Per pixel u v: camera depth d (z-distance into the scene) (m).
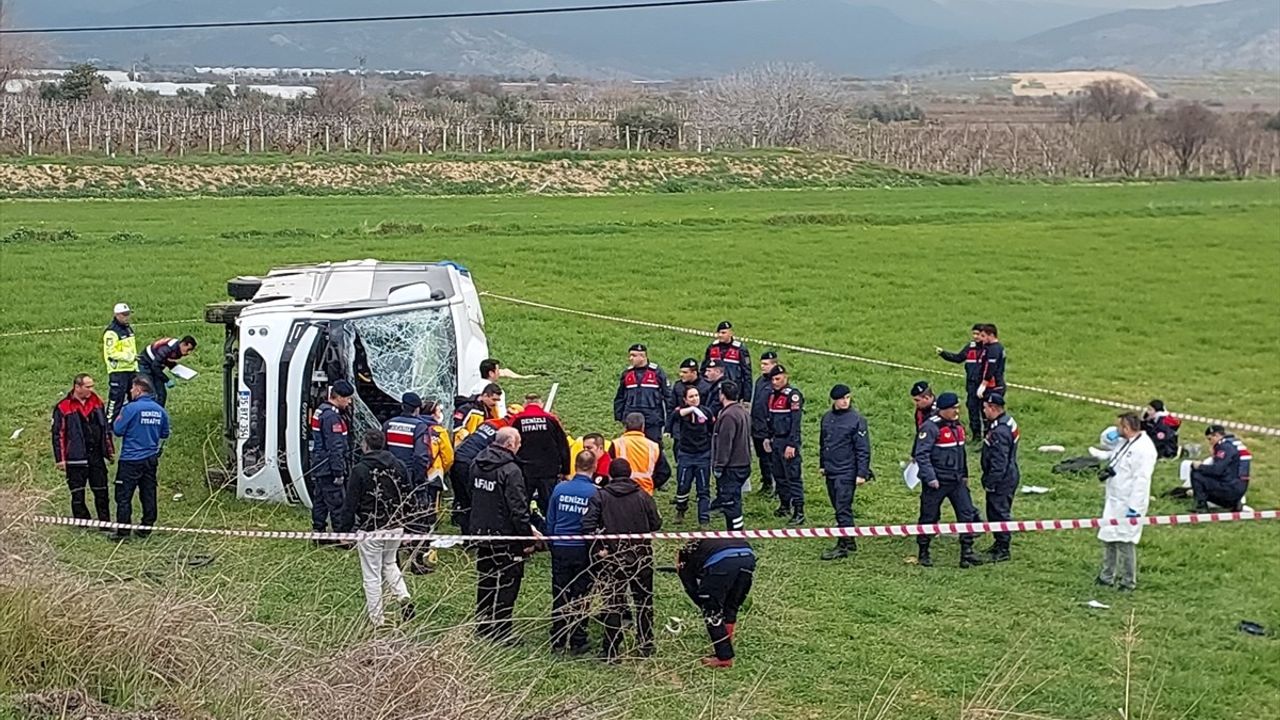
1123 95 130.75
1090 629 12.31
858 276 35.44
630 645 11.34
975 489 17.38
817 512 16.22
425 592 12.59
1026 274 36.31
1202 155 90.19
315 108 91.56
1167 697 10.69
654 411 17.19
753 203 57.16
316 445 14.05
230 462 16.88
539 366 24.42
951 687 10.88
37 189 55.28
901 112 143.75
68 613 9.07
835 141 90.12
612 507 11.19
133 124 71.88
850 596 13.13
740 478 14.64
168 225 43.75
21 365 23.00
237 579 11.52
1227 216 50.81
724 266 36.62
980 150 87.38
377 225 43.59
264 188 59.81
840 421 14.50
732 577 11.00
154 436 14.11
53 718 8.12
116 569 11.39
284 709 8.41
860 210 52.84
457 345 16.70
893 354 26.12
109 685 8.66
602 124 86.88
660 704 10.27
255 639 9.62
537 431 14.02
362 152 72.19
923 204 56.81
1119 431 13.55
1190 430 20.67
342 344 15.76
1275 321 30.42
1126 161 84.81
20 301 28.70
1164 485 17.19
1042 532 15.32
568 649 11.30
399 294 16.59
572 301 31.08
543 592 12.91
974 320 29.94
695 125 86.25
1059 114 166.12
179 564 11.80
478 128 79.81
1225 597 13.23
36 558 9.84
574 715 8.98
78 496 14.38
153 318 27.53
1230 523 15.73
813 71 100.38
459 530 14.51
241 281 18.55
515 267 35.66
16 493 11.30
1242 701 10.70
